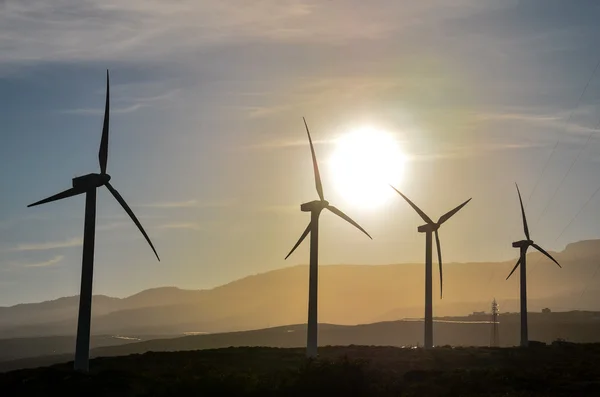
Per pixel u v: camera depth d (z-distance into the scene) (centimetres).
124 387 9856
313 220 14550
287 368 12306
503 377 11231
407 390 10300
